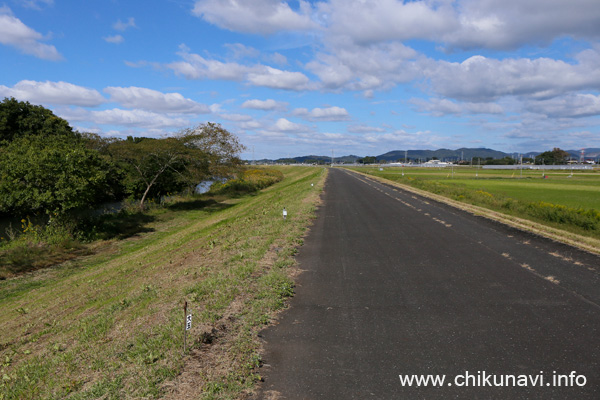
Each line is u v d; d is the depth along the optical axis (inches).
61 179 725.9
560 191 1565.0
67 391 172.7
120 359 197.0
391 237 504.1
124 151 1109.7
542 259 375.9
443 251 419.5
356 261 386.0
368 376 175.2
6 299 469.1
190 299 275.7
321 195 1143.0
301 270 356.8
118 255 692.7
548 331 216.8
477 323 230.1
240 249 449.4
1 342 294.8
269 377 175.6
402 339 211.6
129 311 288.5
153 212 1138.7
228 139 1433.3
